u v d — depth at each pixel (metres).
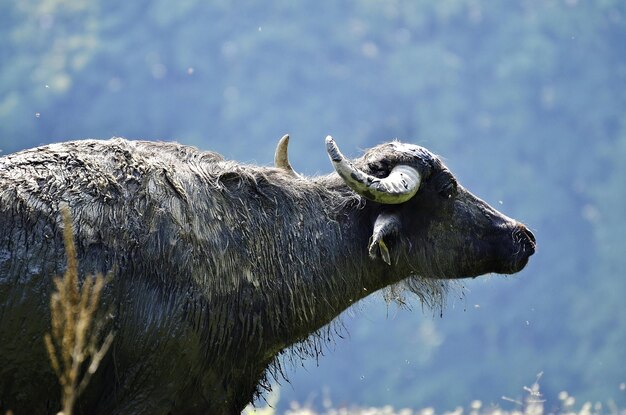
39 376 29.03
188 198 31.22
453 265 34.59
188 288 30.39
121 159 31.03
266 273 31.97
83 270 29.34
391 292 35.28
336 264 33.34
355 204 33.91
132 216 30.20
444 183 34.19
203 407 30.91
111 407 29.92
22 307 28.73
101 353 25.98
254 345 31.75
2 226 28.94
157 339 29.97
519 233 35.00
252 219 32.16
